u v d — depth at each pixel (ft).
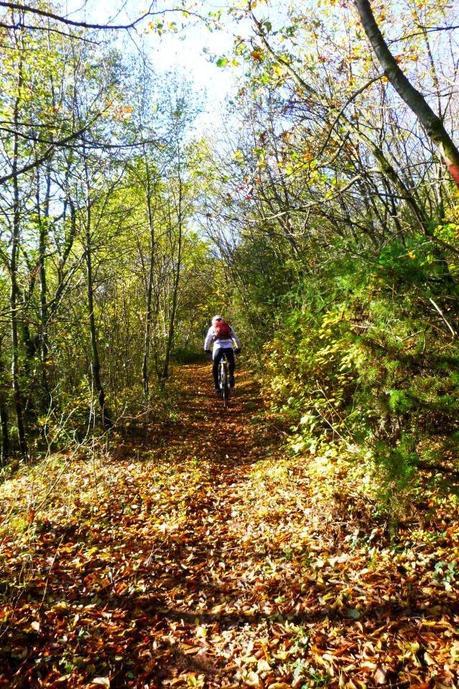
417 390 12.98
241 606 14.19
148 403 40.22
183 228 66.80
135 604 14.53
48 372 41.04
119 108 31.45
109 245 41.27
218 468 28.55
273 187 27.48
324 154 21.25
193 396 56.85
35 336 38.09
